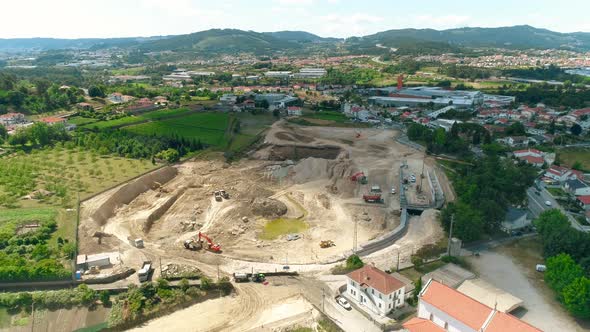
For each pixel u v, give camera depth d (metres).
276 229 132.75
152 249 114.75
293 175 178.75
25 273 94.12
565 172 168.62
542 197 153.12
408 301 89.69
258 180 173.88
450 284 91.25
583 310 81.50
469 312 72.62
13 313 87.19
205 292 95.50
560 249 102.00
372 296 87.81
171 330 83.69
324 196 156.62
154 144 196.00
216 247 116.00
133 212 137.62
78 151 193.50
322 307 89.88
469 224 112.88
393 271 101.69
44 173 161.25
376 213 141.50
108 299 91.62
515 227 123.88
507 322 68.75
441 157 198.62
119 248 113.31
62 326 84.56
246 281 101.19
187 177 171.88
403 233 125.75
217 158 194.75
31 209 127.31
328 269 105.94
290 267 107.25
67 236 112.38
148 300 90.38
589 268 93.38
